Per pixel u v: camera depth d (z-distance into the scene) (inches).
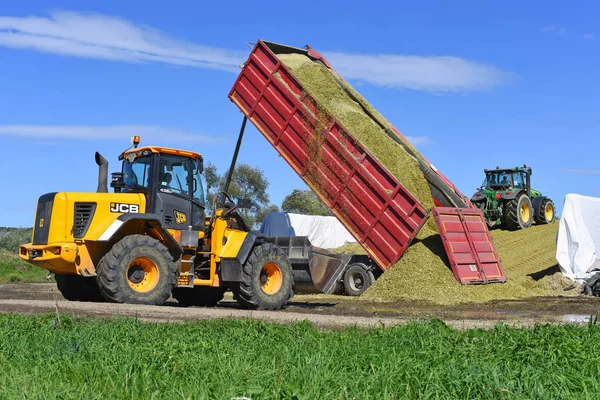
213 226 492.4
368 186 570.6
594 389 159.6
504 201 970.1
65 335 246.8
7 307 405.7
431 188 644.7
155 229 466.0
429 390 160.4
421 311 448.8
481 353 211.3
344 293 649.6
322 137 576.4
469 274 571.5
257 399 150.3
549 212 1036.5
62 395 154.7
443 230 564.1
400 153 613.3
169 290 451.2
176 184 481.7
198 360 195.3
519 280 639.8
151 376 174.9
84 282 491.8
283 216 1066.7
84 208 445.4
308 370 175.6
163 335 252.7
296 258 540.1
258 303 477.7
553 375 170.1
